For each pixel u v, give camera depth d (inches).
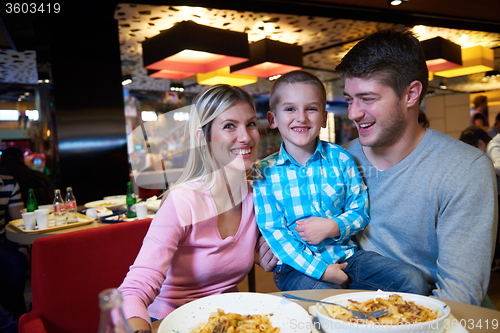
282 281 47.6
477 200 38.6
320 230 43.3
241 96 39.7
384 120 40.6
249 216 42.7
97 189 136.6
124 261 43.8
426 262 44.5
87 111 136.3
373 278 43.4
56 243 39.4
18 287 82.4
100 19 138.3
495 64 289.3
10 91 269.4
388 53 38.5
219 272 38.9
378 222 46.5
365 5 149.7
